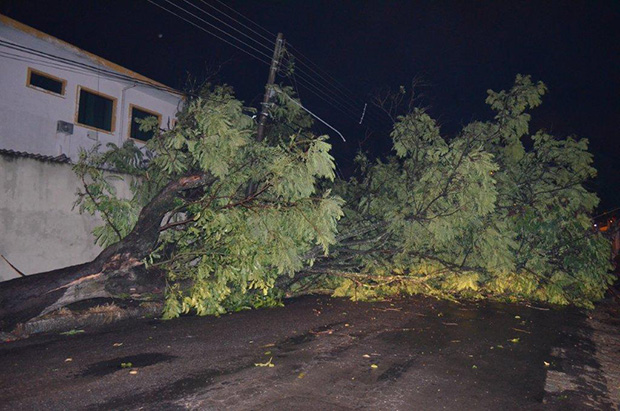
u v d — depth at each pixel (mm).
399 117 12812
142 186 11133
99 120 15922
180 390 5090
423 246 12586
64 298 8164
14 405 4617
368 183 13680
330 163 8383
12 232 9617
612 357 7672
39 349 6578
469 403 5152
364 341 7516
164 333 7598
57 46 13734
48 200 10195
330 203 8602
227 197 8992
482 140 12125
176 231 9828
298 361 6273
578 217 12273
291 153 8805
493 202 11891
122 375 5508
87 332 7641
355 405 4898
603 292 13500
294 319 9000
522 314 10977
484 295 13336
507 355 7191
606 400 5559
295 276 11758
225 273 8703
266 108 12852
